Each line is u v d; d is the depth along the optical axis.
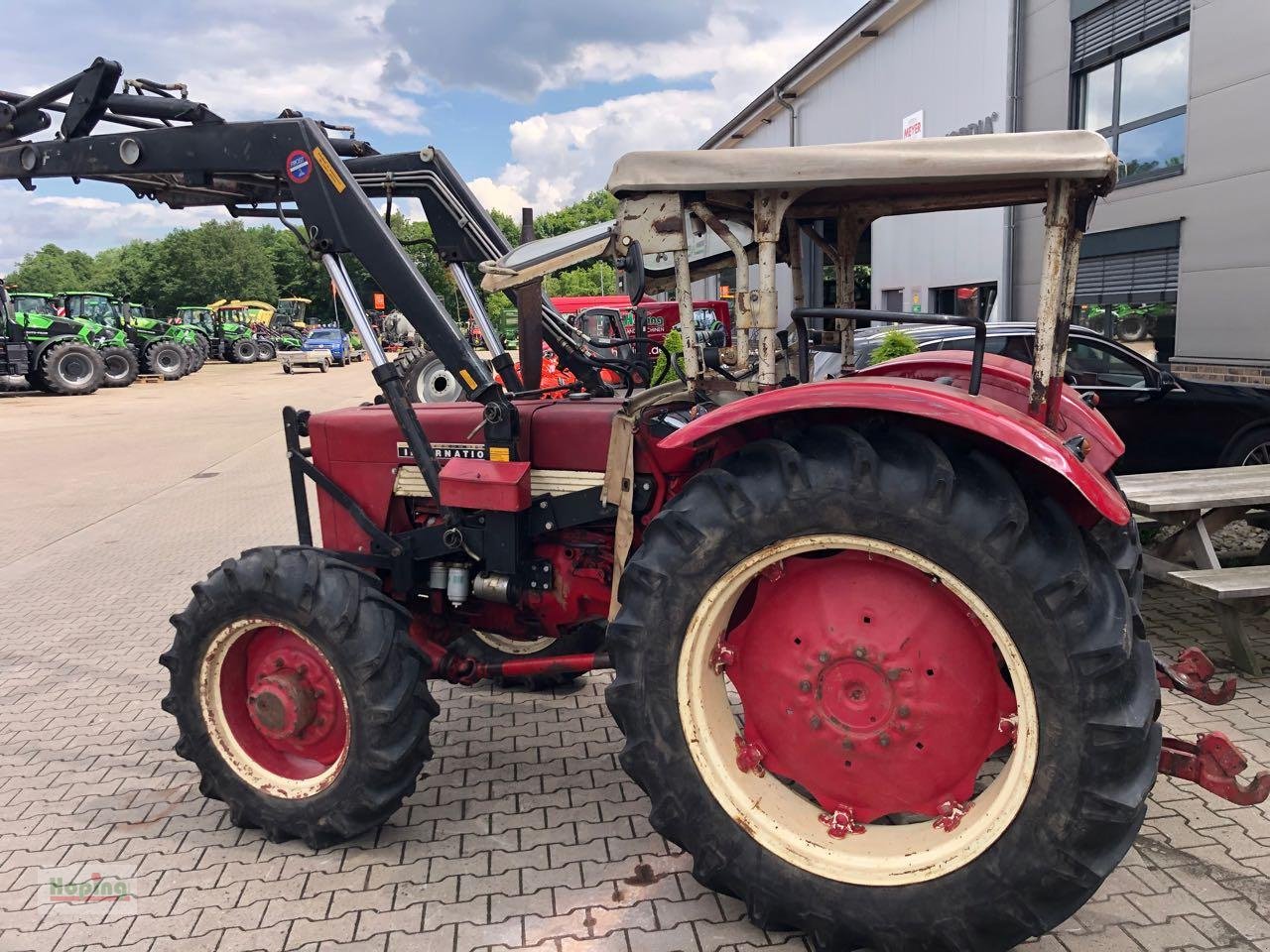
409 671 2.79
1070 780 1.98
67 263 111.38
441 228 3.81
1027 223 10.99
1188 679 2.78
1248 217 8.17
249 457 12.41
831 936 2.23
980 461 2.13
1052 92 10.70
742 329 2.58
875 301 14.87
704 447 2.53
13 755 3.70
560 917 2.50
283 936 2.46
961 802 2.26
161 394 23.03
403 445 3.35
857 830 2.33
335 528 3.51
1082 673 1.96
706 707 2.37
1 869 2.84
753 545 2.23
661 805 2.37
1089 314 10.34
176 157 3.22
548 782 3.27
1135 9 9.35
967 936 2.11
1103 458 2.84
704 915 2.49
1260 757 3.27
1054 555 2.01
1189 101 8.70
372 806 2.75
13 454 13.01
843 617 2.31
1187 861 2.70
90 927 2.52
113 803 3.26
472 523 3.08
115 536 7.95
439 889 2.65
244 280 78.62
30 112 3.52
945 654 2.23
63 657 4.91
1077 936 2.37
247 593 2.84
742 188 2.36
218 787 2.96
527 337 2.95
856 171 2.23
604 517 2.94
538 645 3.88
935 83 12.83
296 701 2.88
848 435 2.21
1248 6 7.99
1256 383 8.10
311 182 3.03
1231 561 5.54
